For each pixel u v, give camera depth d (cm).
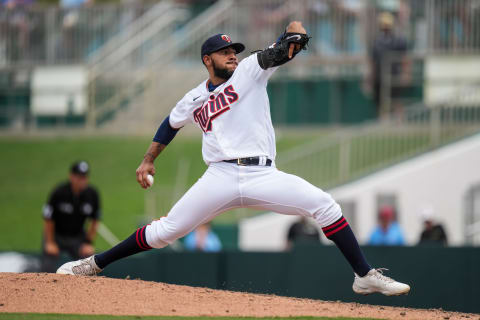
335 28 6594
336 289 3750
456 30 6156
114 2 8419
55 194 3869
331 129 6525
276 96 6806
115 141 7094
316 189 2153
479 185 5422
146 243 2281
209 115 2130
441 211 5419
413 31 6341
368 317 2095
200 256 3925
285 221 5366
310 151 5644
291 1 6631
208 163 2183
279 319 2011
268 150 2144
